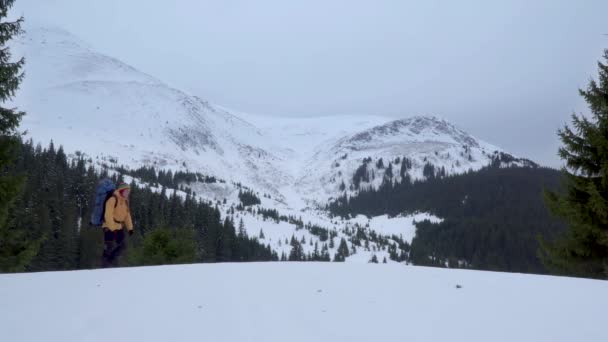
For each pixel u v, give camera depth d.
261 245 109.38
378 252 133.75
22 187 11.73
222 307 4.04
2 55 11.54
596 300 4.36
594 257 13.17
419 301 4.39
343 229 171.00
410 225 177.88
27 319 3.59
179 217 87.88
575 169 13.38
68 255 54.72
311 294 4.68
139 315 3.73
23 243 13.72
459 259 125.31
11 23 11.74
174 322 3.53
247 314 3.81
